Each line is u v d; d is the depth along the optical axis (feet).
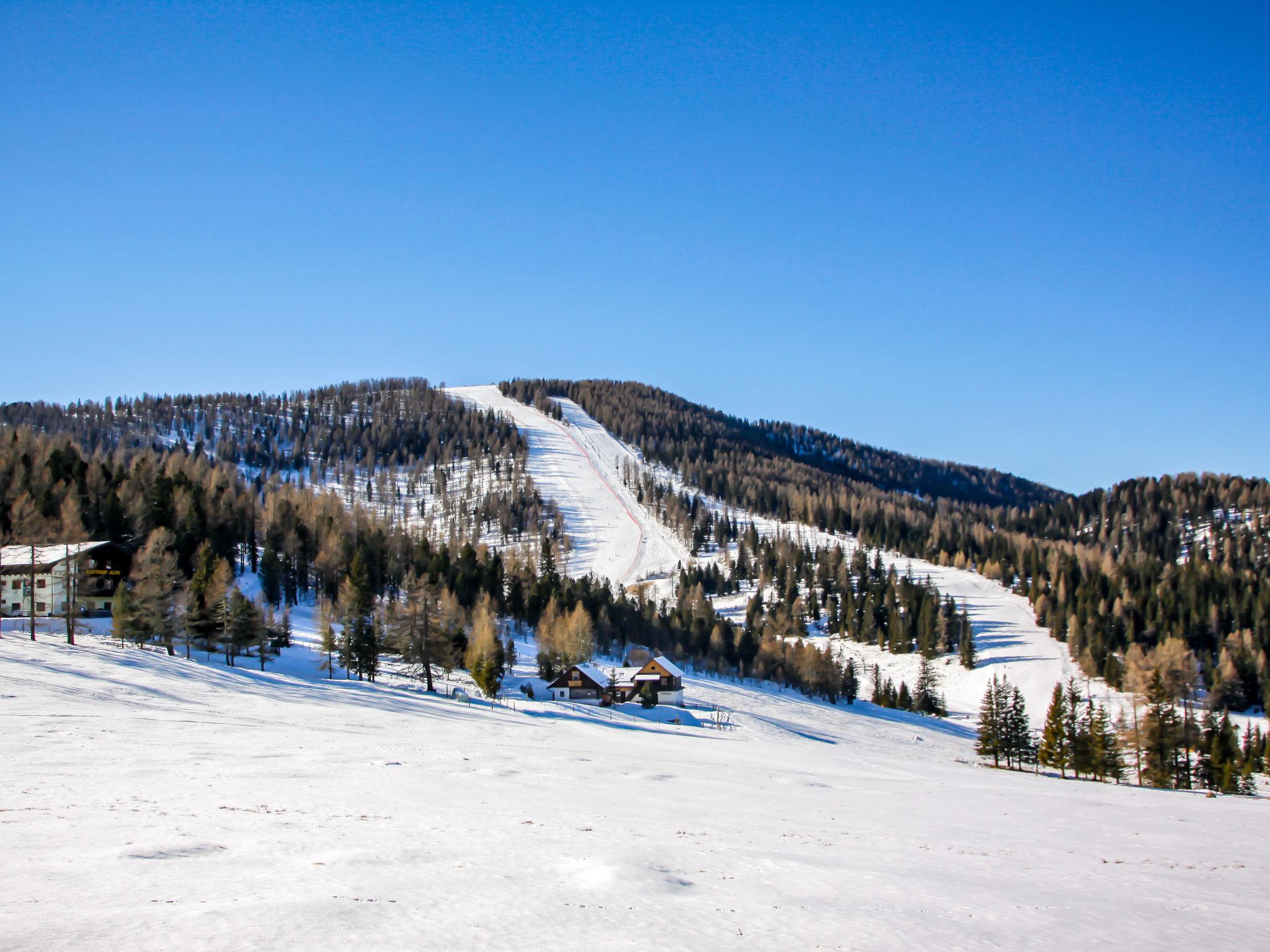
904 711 452.35
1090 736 281.95
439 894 53.47
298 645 339.77
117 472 475.72
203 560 340.18
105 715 147.54
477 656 323.37
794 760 223.71
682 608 570.05
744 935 49.75
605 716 299.17
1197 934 61.41
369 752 137.69
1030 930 57.88
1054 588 628.69
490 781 119.34
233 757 117.80
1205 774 276.62
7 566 313.53
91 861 56.34
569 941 45.47
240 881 53.31
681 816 102.17
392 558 491.31
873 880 70.38
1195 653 488.44
